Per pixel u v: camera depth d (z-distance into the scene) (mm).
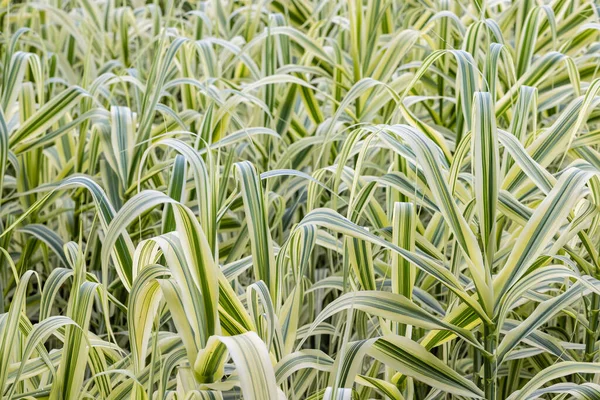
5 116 3273
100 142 3314
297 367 2463
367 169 3459
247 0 4527
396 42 3408
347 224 2475
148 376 2584
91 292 2502
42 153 3434
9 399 2461
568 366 2559
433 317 2480
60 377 2504
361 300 2494
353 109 3514
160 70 3271
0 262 3275
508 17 3717
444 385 2482
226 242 3193
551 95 3283
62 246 3209
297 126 3576
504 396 2986
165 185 3322
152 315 2451
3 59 3869
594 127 3615
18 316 2475
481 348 2508
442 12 3408
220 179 3045
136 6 5480
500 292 2475
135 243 3273
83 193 3348
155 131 3445
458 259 2723
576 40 3533
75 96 3266
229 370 2545
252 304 2455
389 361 2502
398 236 2582
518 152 2582
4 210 3436
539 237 2451
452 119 3516
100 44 4367
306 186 3387
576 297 2617
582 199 2688
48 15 4613
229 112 3148
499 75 3365
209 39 3652
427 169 2463
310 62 3725
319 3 4285
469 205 2604
